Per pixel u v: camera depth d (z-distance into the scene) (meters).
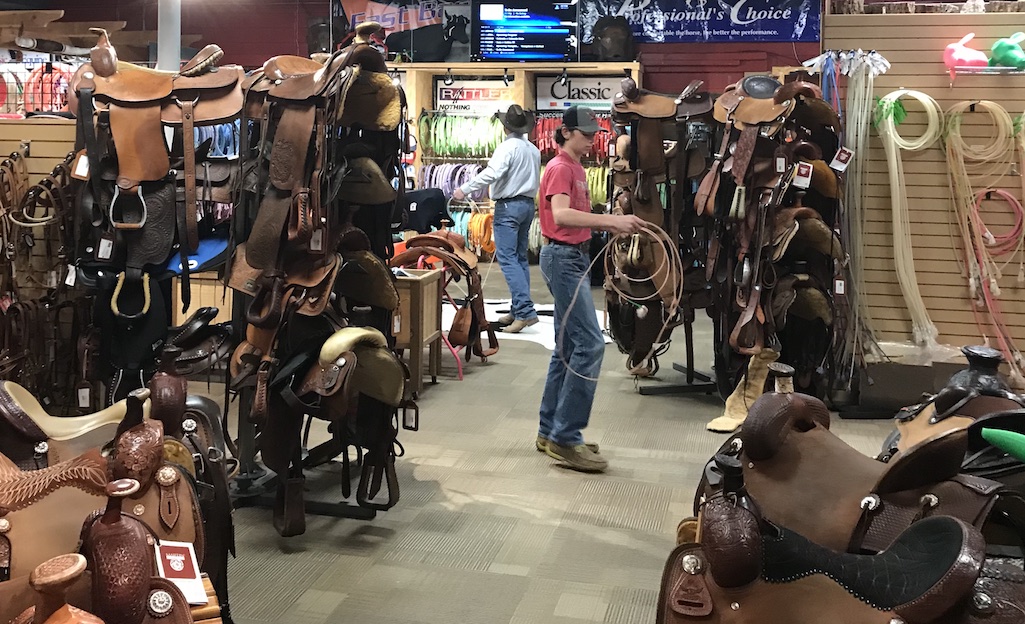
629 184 4.68
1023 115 4.61
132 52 7.50
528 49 9.01
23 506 1.44
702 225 4.68
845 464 1.68
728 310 4.34
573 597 2.63
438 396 5.00
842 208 4.57
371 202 3.22
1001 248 4.69
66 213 3.48
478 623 2.47
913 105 4.72
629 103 4.56
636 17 9.26
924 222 4.75
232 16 9.35
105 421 1.98
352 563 2.85
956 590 1.16
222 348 3.08
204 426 2.04
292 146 2.86
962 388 1.98
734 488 1.49
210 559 1.85
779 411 1.70
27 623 1.13
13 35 6.96
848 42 4.80
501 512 3.30
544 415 3.96
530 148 6.60
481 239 9.09
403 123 3.29
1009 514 1.55
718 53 9.20
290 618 2.47
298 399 2.80
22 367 3.76
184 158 3.13
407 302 4.84
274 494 3.37
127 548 1.27
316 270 2.95
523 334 6.76
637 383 5.25
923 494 1.51
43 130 3.96
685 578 1.38
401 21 9.41
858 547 1.49
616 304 4.88
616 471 3.77
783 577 1.32
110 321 3.18
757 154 4.11
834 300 4.40
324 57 3.25
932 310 4.79
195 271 3.31
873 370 4.58
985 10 4.83
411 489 3.53
